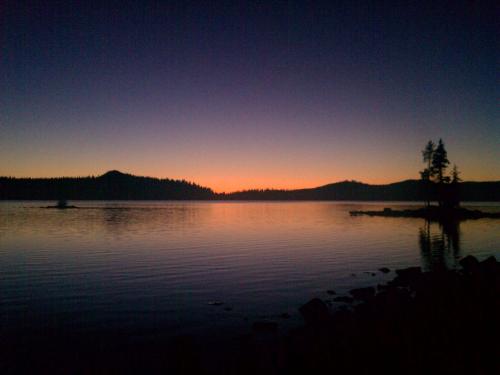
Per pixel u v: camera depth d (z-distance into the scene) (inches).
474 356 401.1
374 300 610.5
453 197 3371.1
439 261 1085.1
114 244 1466.5
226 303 661.3
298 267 995.9
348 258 1141.7
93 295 712.4
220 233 1945.1
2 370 407.5
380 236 1787.6
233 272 928.9
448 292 646.5
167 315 594.6
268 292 738.8
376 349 426.9
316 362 403.9
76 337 500.4
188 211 4975.4
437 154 3390.7
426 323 501.0
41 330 526.0
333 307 627.2
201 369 401.7
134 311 614.2
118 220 2942.9
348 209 5743.1
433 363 387.9
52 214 3821.4
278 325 544.7
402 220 2979.8
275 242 1550.2
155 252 1263.5
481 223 2581.2
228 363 422.0
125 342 483.8
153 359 433.4
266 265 1025.5
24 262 1063.0
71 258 1137.4
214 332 518.6
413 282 759.7
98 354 447.5
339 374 378.3
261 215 3954.2
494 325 488.1
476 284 693.9
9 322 559.2
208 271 943.0
